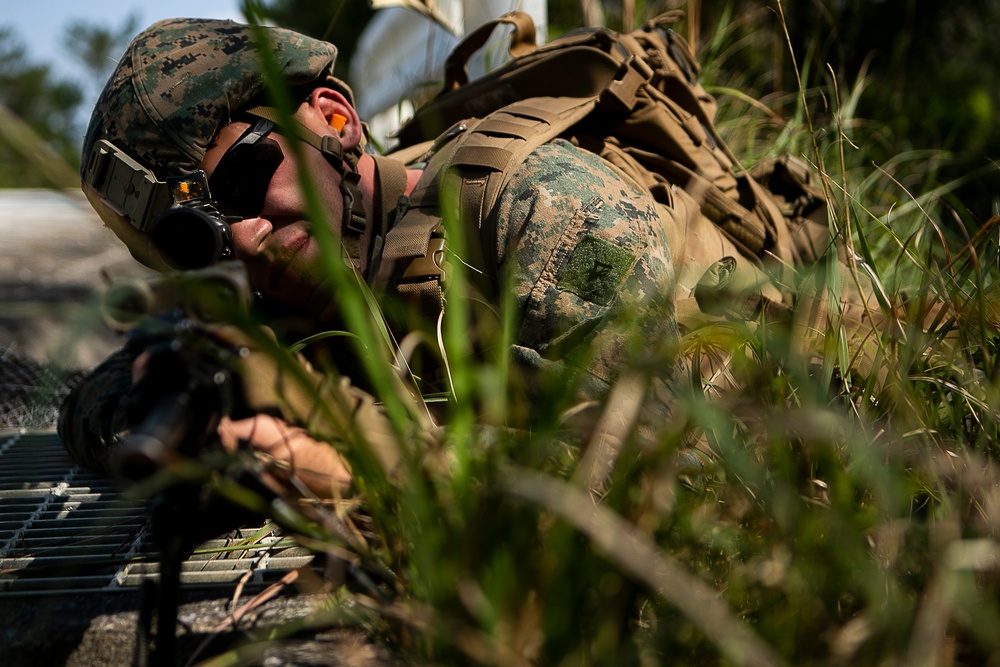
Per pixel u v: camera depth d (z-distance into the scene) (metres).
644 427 1.26
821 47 4.55
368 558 1.07
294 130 0.95
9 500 1.73
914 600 0.95
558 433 1.18
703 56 3.58
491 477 0.95
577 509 0.81
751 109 3.38
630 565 0.78
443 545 0.92
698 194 1.94
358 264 1.78
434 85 2.79
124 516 1.58
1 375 2.46
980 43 5.70
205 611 1.19
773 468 1.17
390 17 5.24
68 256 4.19
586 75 1.96
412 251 1.63
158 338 0.98
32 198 6.78
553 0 5.19
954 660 0.95
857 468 1.13
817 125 3.05
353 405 1.11
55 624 1.18
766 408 1.10
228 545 1.41
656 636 0.89
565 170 1.65
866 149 3.06
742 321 1.45
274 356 0.94
